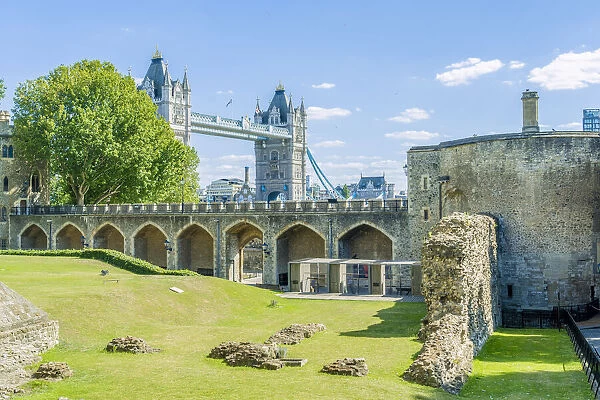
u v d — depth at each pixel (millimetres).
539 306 48594
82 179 81688
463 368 25344
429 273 30422
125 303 35562
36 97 82688
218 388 19734
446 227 33250
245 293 46656
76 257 59531
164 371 22188
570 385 24781
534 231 49031
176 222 74188
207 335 29781
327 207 65125
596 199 49125
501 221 50125
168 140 89250
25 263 53250
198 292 42594
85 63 85875
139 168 82125
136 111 84688
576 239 48688
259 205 69000
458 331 26609
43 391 19625
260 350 23578
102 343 27578
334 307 45031
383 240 65062
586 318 48406
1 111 90562
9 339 23188
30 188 92438
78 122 78375
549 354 32375
